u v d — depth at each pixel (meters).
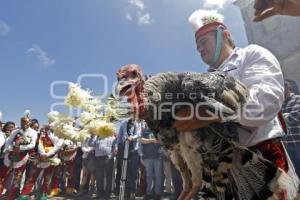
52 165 7.35
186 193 1.63
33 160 7.16
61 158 7.71
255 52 1.57
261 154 1.49
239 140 1.50
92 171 8.00
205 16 1.77
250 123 1.40
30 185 7.00
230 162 1.42
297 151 3.61
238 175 1.42
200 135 1.41
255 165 1.41
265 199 1.38
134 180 6.66
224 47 1.73
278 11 1.72
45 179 7.40
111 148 7.49
